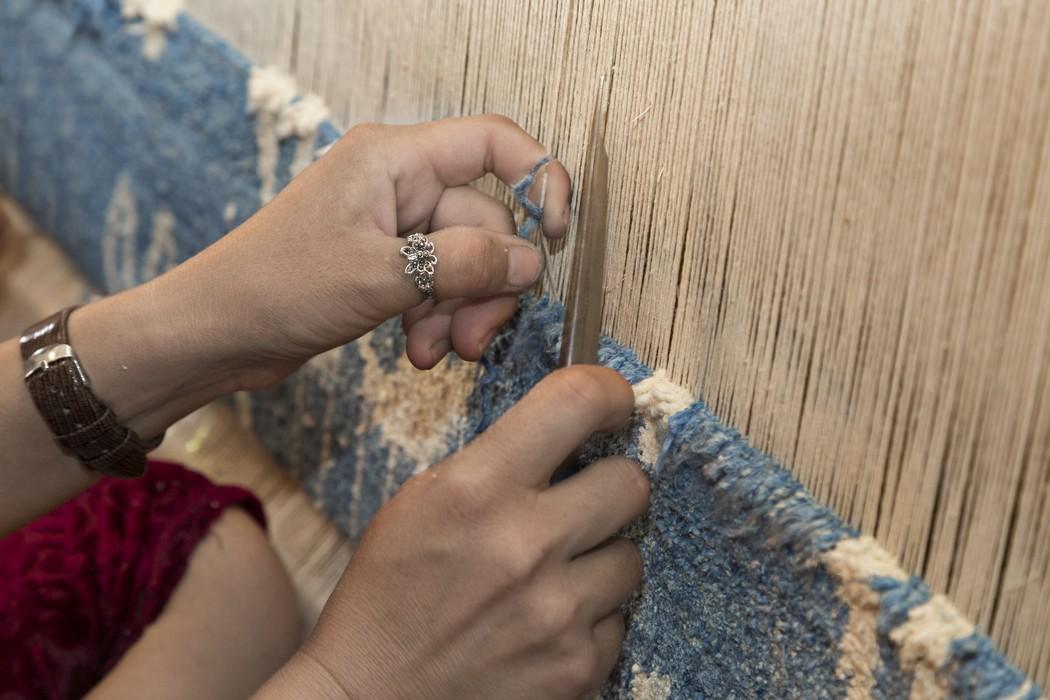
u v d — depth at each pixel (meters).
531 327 0.75
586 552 0.64
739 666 0.64
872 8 0.51
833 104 0.53
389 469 0.97
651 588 0.70
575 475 0.62
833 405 0.56
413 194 0.68
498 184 0.77
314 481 1.10
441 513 0.60
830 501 0.58
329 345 0.68
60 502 0.75
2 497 0.72
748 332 0.61
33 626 0.85
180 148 1.15
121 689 0.82
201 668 0.85
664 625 0.69
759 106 0.57
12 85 1.40
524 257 0.67
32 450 0.71
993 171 0.47
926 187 0.50
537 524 0.59
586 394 0.60
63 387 0.68
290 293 0.64
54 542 0.88
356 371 0.98
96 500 0.91
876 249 0.53
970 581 0.51
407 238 0.62
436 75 0.82
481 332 0.71
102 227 1.33
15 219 1.48
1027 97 0.45
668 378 0.67
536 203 0.69
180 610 0.87
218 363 0.69
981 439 0.50
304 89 0.98
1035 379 0.47
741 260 0.60
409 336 0.73
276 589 0.93
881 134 0.51
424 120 0.85
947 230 0.49
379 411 0.97
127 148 1.24
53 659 0.85
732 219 0.60
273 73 1.01
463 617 0.60
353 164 0.64
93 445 0.70
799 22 0.54
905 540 0.54
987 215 0.48
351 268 0.63
